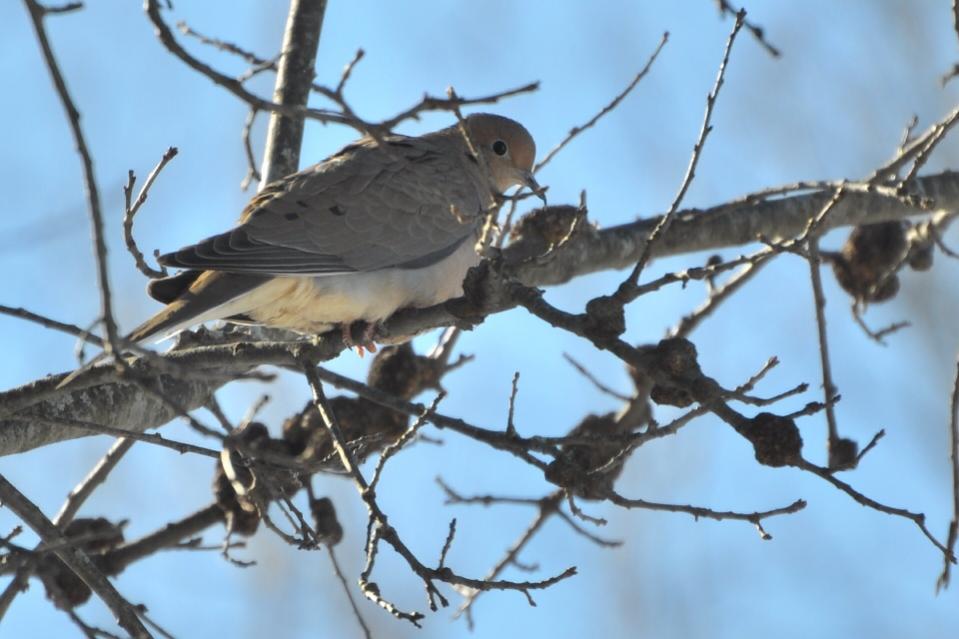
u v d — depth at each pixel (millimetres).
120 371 7605
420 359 12680
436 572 8414
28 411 10766
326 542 9547
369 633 9547
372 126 7348
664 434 8648
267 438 11914
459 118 8297
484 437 8953
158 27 7207
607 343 8703
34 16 6703
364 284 11070
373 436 9797
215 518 12078
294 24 13328
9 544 8195
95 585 9102
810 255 10391
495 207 8258
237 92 7293
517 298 9070
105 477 11602
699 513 8758
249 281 10406
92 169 6965
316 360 11117
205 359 9828
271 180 12844
